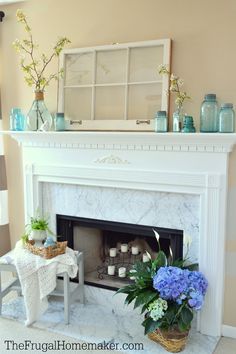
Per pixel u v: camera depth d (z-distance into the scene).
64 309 2.71
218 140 2.27
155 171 2.54
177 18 2.45
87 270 3.16
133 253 3.05
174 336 2.30
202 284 2.34
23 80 3.05
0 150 3.18
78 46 2.80
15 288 2.83
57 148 2.89
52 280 2.55
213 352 2.33
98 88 2.75
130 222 2.76
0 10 3.05
